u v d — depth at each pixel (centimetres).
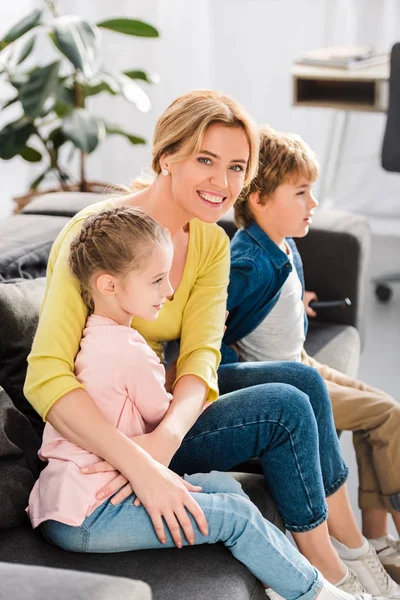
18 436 167
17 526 159
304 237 254
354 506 247
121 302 156
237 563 151
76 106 352
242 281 201
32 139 449
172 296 177
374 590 186
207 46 440
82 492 148
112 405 154
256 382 185
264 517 166
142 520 148
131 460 148
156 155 168
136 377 154
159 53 441
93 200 261
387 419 204
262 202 204
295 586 152
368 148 448
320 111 443
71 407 150
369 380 314
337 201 461
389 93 345
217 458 171
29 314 181
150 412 158
